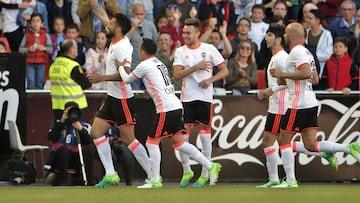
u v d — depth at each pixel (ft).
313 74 126.00
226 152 153.79
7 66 150.20
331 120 155.43
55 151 140.67
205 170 130.41
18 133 148.36
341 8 181.57
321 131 155.12
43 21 173.78
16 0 172.96
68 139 141.18
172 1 180.04
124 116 126.82
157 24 175.42
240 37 172.65
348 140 155.63
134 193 111.65
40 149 148.66
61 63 145.18
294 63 123.13
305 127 127.13
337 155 155.22
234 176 153.99
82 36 170.09
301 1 184.75
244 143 154.10
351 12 178.60
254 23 176.35
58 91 144.77
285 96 132.26
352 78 162.81
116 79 124.26
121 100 126.31
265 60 167.43
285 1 183.83
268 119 132.98
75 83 144.77
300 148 138.31
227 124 153.89
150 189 121.70
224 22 168.96
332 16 186.29
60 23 170.71
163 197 103.60
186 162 130.21
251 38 175.52
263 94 130.41
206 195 107.14
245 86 161.79
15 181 142.51
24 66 151.02
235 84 161.89
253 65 162.71
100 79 123.85
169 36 164.25
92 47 169.89
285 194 108.68
